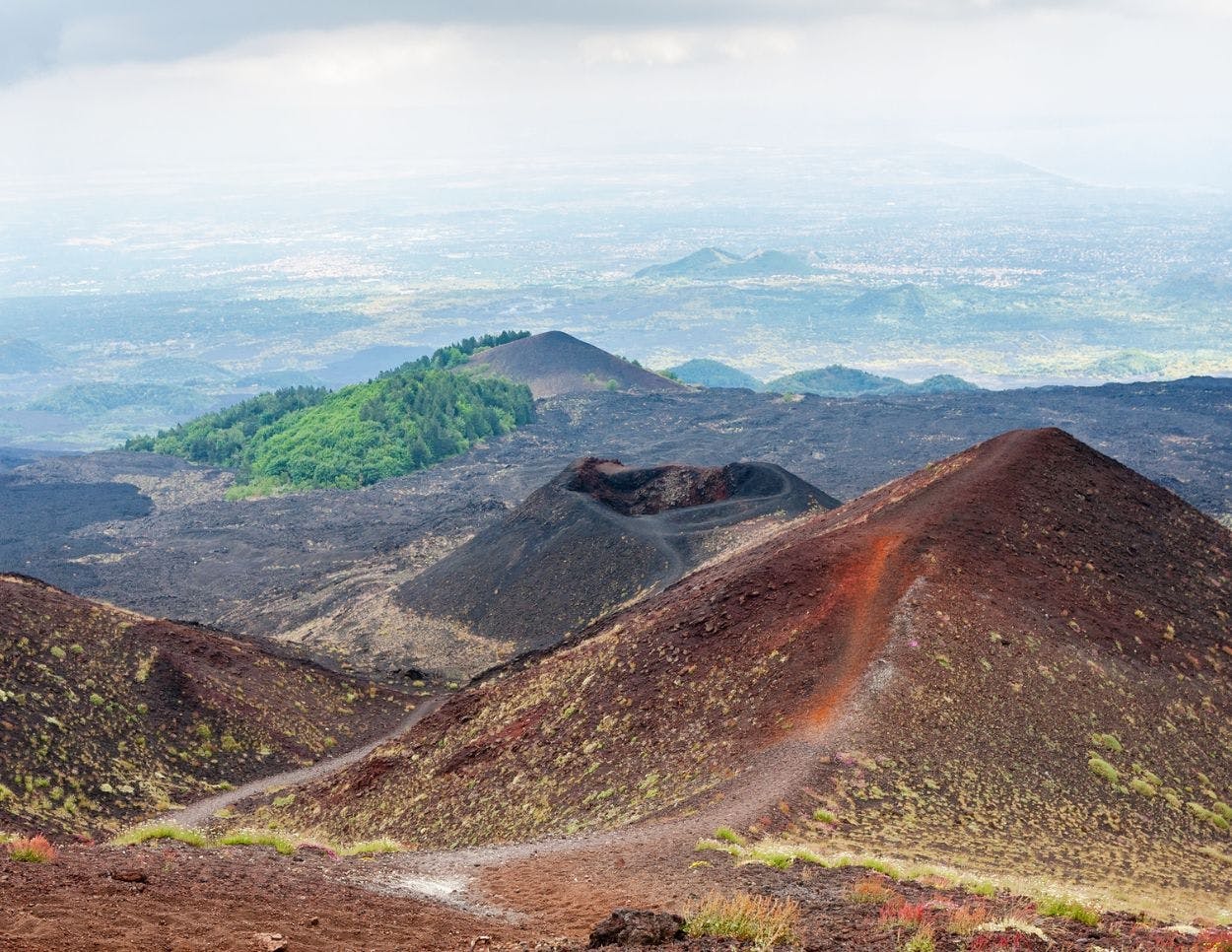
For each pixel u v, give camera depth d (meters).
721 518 125.88
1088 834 38.69
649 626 64.94
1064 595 59.12
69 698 70.81
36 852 19.92
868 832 34.94
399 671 101.94
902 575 58.25
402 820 54.59
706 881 26.22
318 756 78.25
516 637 116.12
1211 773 47.06
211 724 75.69
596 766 50.56
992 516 65.38
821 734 43.50
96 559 190.62
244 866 23.83
